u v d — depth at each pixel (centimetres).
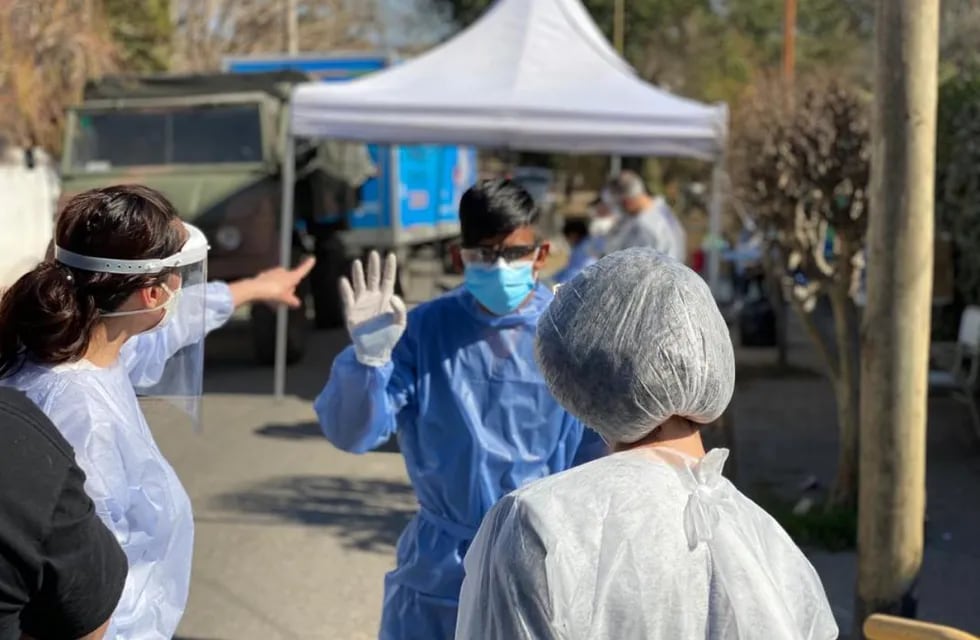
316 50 3888
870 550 500
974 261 1182
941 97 1240
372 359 318
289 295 431
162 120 1328
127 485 256
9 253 1539
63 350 254
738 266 1770
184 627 575
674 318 195
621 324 195
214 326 403
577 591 181
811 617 201
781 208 813
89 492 242
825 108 820
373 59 1784
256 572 654
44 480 208
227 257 1234
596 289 201
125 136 1328
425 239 1836
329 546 699
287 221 1093
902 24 464
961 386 959
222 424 1037
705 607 184
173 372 328
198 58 3053
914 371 485
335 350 1471
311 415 1075
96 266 258
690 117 1000
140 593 267
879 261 483
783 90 1004
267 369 1341
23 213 1598
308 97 1041
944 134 1237
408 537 350
